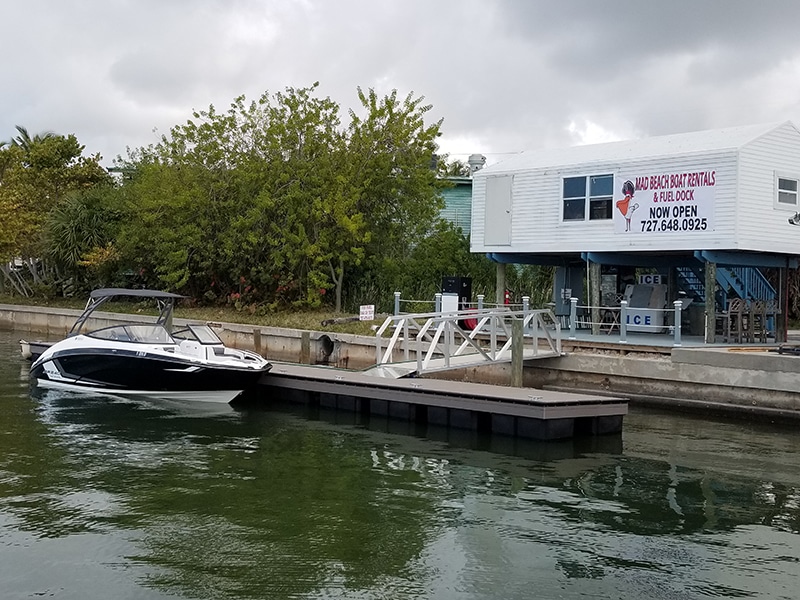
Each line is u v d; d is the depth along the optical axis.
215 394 17.27
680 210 19.94
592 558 8.75
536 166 22.72
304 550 8.84
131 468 12.03
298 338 24.39
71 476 11.49
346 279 29.11
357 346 23.27
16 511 9.91
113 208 34.38
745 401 16.42
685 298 23.14
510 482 11.66
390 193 28.28
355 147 28.23
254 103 30.45
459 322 23.56
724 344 19.25
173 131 30.64
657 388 17.75
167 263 29.89
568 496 11.00
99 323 30.72
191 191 29.23
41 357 19.12
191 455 12.93
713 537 9.43
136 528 9.41
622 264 22.30
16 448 13.16
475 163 33.41
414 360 20.11
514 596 7.80
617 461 12.96
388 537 9.30
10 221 35.44
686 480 11.84
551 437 14.26
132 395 17.89
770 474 12.18
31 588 7.78
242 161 29.67
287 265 28.42
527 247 22.84
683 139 21.22
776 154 19.89
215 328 26.66
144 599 7.59
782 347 17.02
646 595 7.84
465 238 30.08
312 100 28.97
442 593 7.83
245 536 9.23
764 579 8.23
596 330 21.50
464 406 15.06
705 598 7.79
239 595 7.70
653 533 9.55
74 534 9.17
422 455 13.23
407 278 28.05
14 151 41.66
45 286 37.59
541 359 19.53
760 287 22.62
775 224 19.89
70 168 41.19
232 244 28.47
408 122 28.38
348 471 12.15
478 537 9.35
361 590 7.86
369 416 16.47
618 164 20.98
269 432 14.84
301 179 28.09
